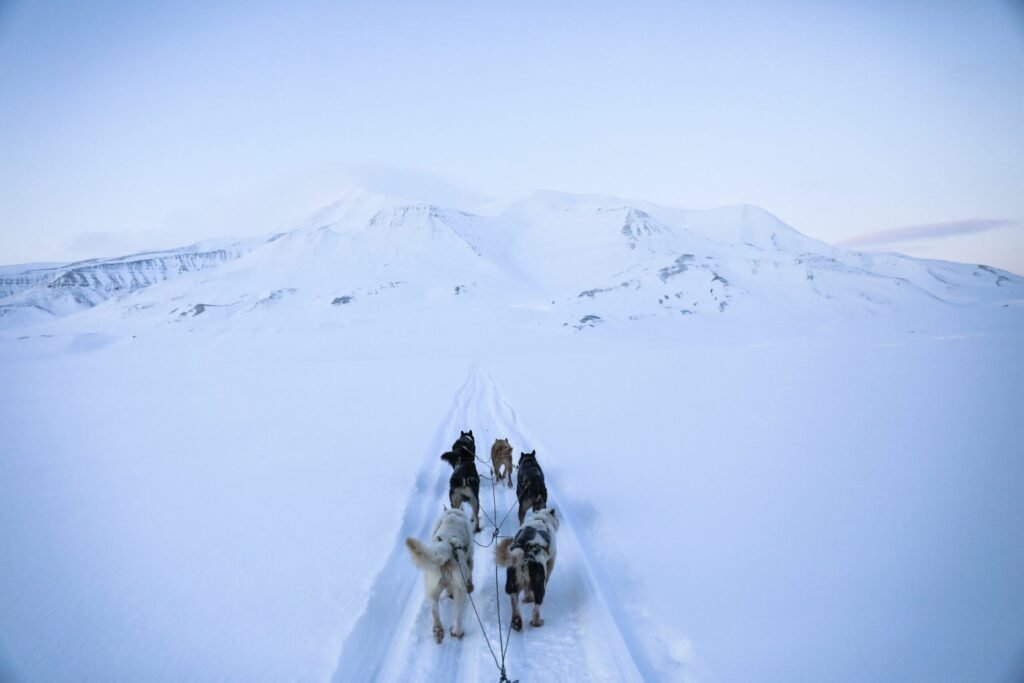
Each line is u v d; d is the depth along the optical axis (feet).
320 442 45.73
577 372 107.96
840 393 65.16
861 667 14.07
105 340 338.13
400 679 14.84
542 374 105.81
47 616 17.84
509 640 16.60
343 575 20.56
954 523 23.85
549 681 14.65
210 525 26.14
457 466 27.30
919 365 95.91
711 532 23.48
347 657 15.62
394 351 246.47
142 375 141.18
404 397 76.33
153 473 36.55
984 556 20.45
